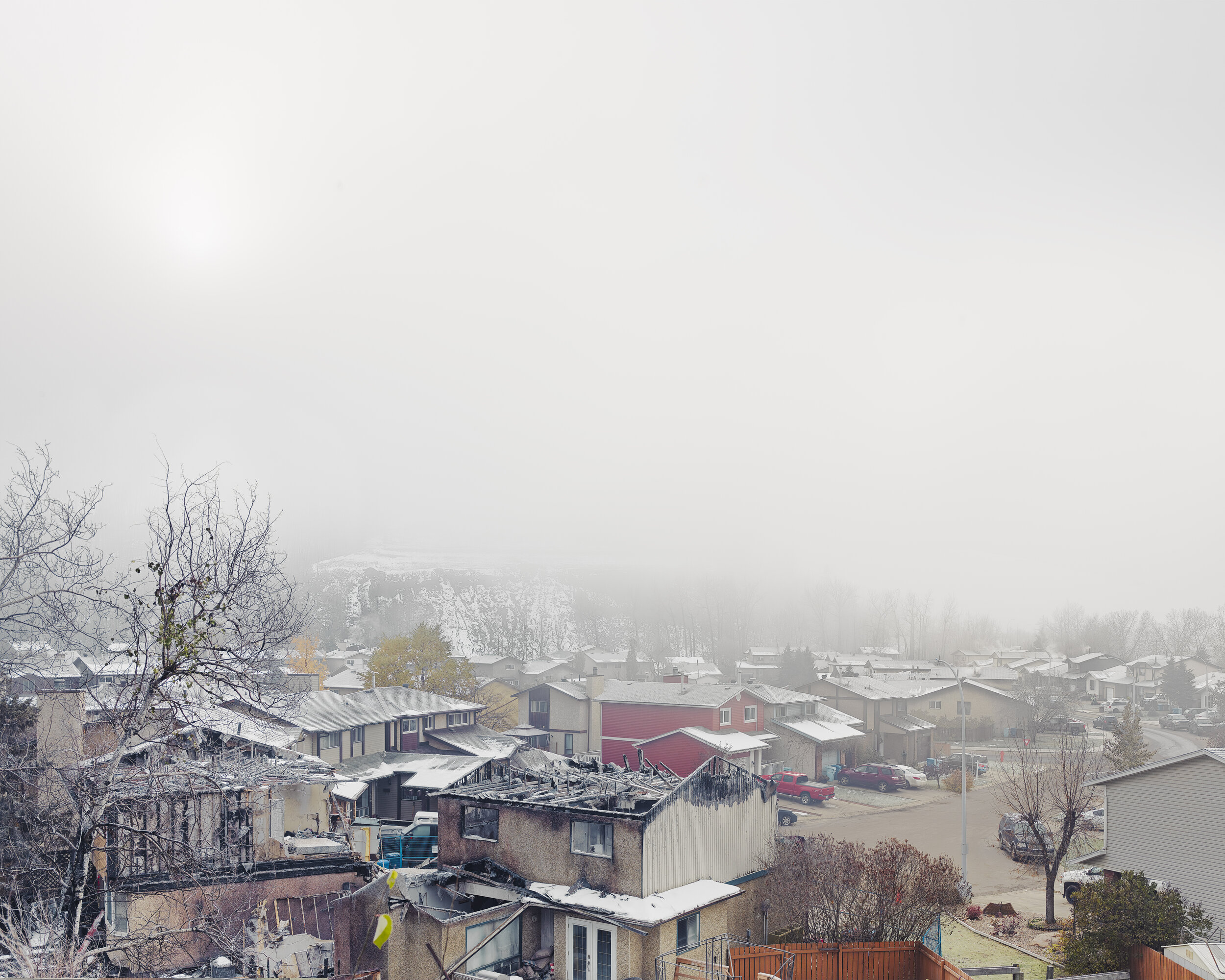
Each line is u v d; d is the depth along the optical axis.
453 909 24.73
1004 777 62.00
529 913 24.48
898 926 25.16
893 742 74.31
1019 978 25.30
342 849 24.89
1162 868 28.17
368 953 21.28
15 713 19.39
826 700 77.12
